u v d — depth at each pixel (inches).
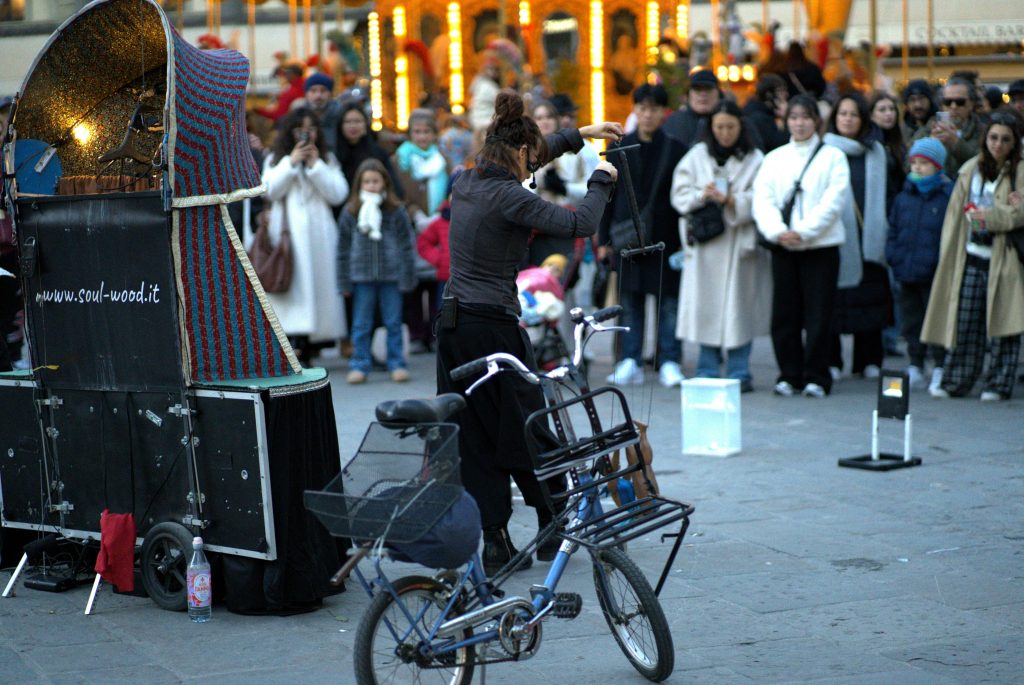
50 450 458.9
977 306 769.6
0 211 661.3
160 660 383.2
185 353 422.0
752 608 422.6
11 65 1318.9
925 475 602.5
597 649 389.7
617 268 829.2
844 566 466.3
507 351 446.9
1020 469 609.6
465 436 453.1
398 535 312.5
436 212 1008.9
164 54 457.1
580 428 706.8
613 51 1830.7
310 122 856.9
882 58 1539.1
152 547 433.7
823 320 792.9
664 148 821.2
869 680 357.7
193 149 422.9
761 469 621.6
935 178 791.7
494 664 377.4
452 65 1763.0
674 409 772.0
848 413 750.5
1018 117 742.5
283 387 415.5
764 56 1469.0
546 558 453.7
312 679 366.3
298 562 421.4
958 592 434.9
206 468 422.3
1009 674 360.5
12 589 454.0
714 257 806.5
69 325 447.8
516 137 441.1
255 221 919.7
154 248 422.3
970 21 1672.0
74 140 481.4
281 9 1834.4
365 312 874.8
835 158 775.1
